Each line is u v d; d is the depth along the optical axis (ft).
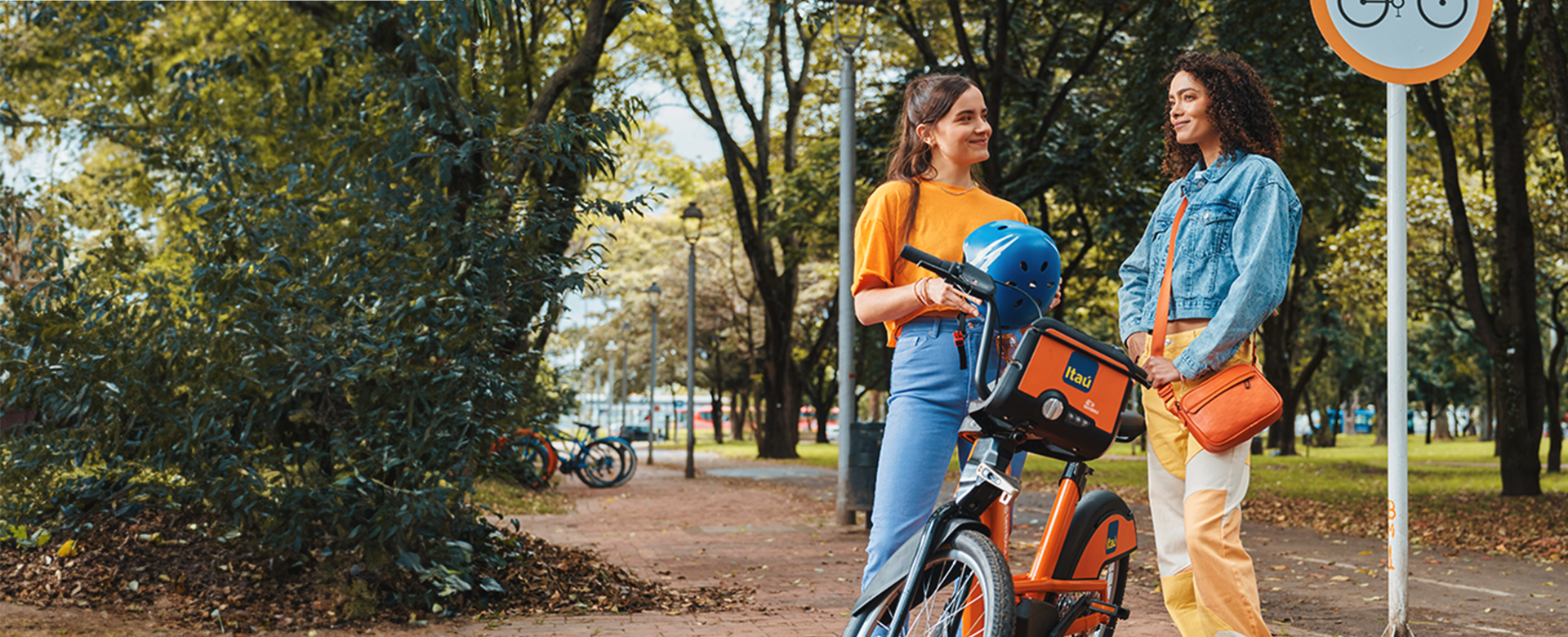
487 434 19.67
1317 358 111.24
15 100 32.32
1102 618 10.45
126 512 18.76
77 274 19.57
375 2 25.02
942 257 10.47
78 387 17.99
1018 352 9.29
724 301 143.13
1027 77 62.75
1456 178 51.16
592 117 21.09
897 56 70.38
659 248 142.31
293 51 32.55
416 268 19.01
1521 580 25.12
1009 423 9.32
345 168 20.39
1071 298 84.33
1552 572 26.48
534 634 16.93
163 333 18.37
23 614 15.31
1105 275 70.28
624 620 18.34
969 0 59.88
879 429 36.96
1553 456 70.74
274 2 34.40
